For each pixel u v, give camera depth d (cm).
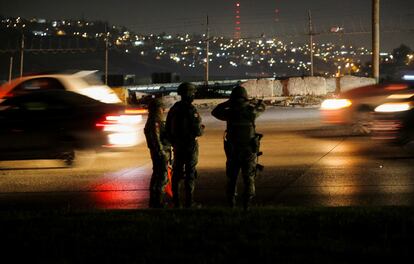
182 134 1307
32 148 2084
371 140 2658
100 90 2811
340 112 2870
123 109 2188
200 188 1692
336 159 2156
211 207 1288
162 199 1377
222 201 1511
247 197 1235
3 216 1168
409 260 784
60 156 2100
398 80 2936
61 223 1061
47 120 2091
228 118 1246
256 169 1251
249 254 824
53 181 1869
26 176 1970
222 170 1992
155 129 1362
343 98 2898
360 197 1507
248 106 1244
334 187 1645
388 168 1938
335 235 921
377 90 2823
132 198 1581
